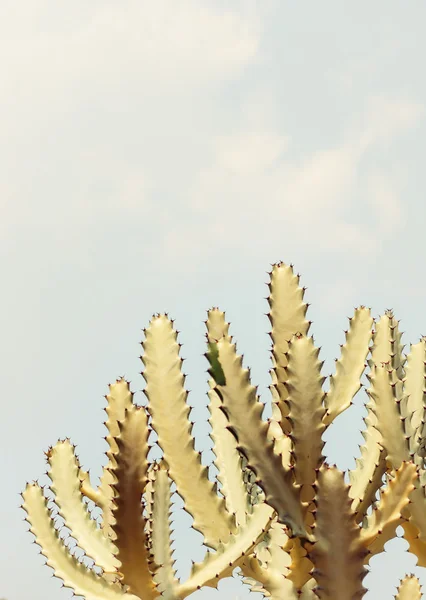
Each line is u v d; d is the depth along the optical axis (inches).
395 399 93.2
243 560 90.7
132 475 81.3
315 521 82.3
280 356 96.1
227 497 105.3
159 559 92.6
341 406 99.3
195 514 95.0
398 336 110.3
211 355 86.0
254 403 85.7
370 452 101.3
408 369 109.0
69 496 105.5
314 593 92.0
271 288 98.6
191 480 95.9
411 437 97.7
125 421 81.8
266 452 84.9
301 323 96.7
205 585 89.4
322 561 81.9
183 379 98.4
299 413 87.5
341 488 81.4
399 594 116.0
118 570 86.4
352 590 82.0
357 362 101.4
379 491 88.7
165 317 101.0
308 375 88.1
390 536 88.4
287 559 96.3
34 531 100.9
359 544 82.3
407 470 84.7
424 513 88.9
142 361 99.6
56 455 107.9
